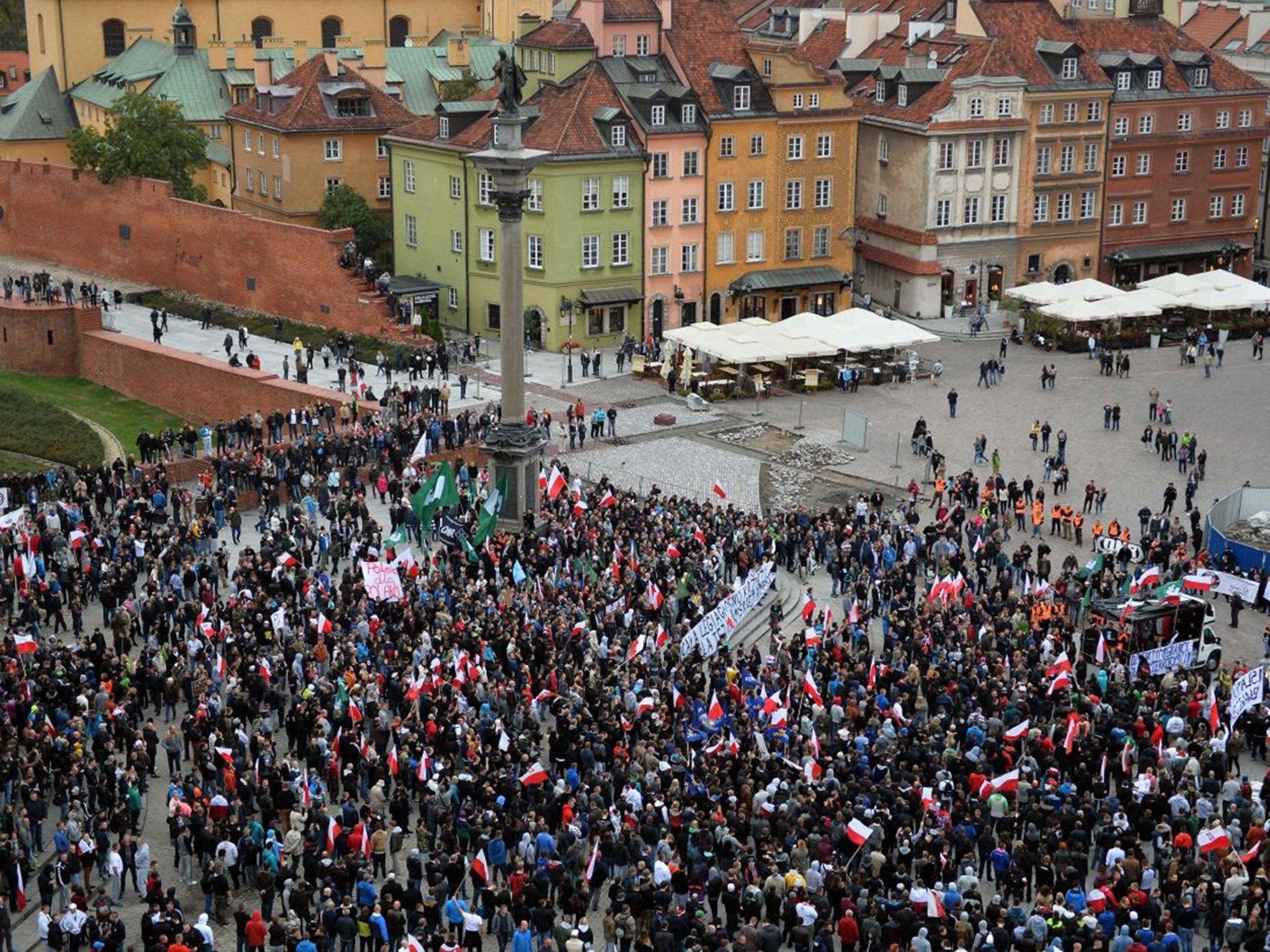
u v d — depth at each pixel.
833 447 118.81
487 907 57.81
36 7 187.75
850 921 55.41
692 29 147.88
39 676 69.75
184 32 177.25
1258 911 56.97
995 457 108.69
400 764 65.00
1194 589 86.88
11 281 142.62
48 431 120.62
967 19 156.50
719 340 128.88
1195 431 121.94
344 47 182.25
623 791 62.88
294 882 58.47
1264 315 150.00
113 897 61.47
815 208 150.25
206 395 126.69
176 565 84.94
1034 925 54.38
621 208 141.00
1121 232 161.38
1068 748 66.62
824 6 187.38
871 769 65.19
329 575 91.06
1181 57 161.38
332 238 137.38
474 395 126.38
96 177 154.12
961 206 153.12
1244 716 73.19
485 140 140.12
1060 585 88.12
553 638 76.50
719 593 86.81
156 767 71.06
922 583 95.50
